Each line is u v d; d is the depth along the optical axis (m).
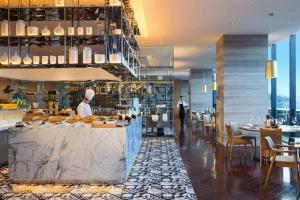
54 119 5.50
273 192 4.76
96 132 5.16
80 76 8.20
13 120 7.47
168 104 11.69
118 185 5.11
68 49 6.08
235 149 8.90
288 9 6.76
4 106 7.50
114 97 11.17
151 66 11.70
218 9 6.75
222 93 9.62
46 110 9.04
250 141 7.56
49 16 5.71
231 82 9.46
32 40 5.68
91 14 5.59
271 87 11.06
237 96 9.44
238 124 8.41
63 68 6.14
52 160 5.15
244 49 9.41
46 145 5.16
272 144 5.23
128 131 5.64
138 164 6.76
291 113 9.48
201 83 19.83
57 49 6.20
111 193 4.68
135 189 4.89
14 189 4.89
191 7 6.60
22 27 5.52
